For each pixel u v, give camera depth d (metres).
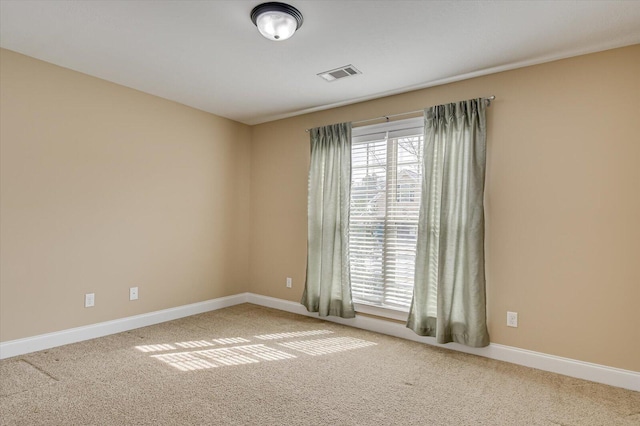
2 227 2.72
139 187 3.58
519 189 2.83
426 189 3.19
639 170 2.42
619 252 2.46
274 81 3.28
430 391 2.35
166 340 3.22
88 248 3.20
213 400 2.18
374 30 2.37
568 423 2.00
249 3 2.10
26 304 2.84
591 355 2.54
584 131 2.60
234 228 4.58
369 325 3.61
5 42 2.62
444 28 2.33
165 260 3.82
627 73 2.48
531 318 2.76
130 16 2.26
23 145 2.82
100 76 3.23
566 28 2.30
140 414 2.00
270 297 4.51
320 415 2.05
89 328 3.20
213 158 4.31
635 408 2.16
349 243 3.76
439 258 3.04
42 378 2.41
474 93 3.08
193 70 3.07
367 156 3.72
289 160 4.39
